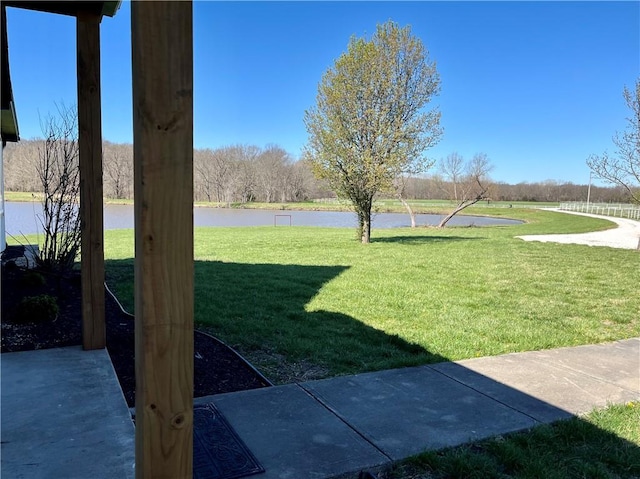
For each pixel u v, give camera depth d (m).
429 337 3.99
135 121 0.95
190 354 1.02
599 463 2.02
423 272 7.74
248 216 31.83
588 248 11.98
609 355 3.61
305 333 4.00
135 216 1.00
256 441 2.08
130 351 3.25
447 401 2.62
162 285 0.98
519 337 4.07
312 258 9.31
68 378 2.71
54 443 2.00
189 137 0.97
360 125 11.88
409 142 12.05
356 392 2.71
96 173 3.11
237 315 4.56
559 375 3.11
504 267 8.51
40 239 11.12
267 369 3.14
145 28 0.92
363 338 3.93
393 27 11.88
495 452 2.07
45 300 3.84
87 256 3.13
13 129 7.35
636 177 11.55
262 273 7.18
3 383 2.62
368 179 12.19
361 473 1.89
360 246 11.88
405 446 2.09
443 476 1.90
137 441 1.06
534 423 2.36
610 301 5.80
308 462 1.92
